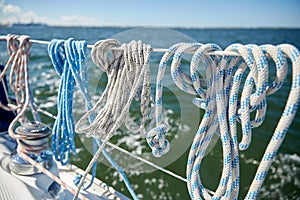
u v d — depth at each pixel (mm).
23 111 1809
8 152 1959
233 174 1055
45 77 10859
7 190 1557
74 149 1812
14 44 1849
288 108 816
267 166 875
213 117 1097
